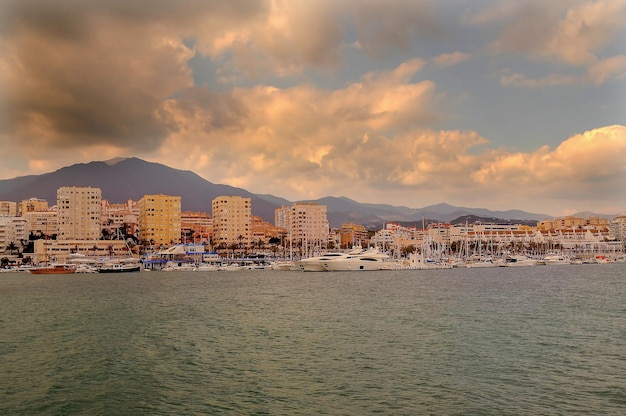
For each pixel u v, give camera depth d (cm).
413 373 5169
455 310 9381
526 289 13588
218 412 4244
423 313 9031
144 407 4381
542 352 5956
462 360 5625
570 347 6200
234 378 5112
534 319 8275
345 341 6669
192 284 16462
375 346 6347
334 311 9431
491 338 6750
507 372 5156
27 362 5791
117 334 7350
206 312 9519
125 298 12138
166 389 4819
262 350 6238
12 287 16038
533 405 4262
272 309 9838
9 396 4681
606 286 14388
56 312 9731
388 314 8956
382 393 4597
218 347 6431
